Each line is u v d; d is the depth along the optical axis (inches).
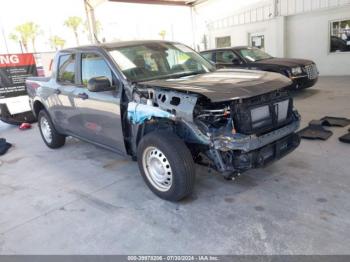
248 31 589.9
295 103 295.1
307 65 320.2
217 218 115.7
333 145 178.1
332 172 144.3
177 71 157.2
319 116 242.5
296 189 131.6
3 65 301.7
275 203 122.0
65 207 135.0
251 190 134.3
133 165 177.0
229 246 99.3
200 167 160.9
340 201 119.3
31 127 305.1
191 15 597.6
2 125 331.3
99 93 150.9
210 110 115.5
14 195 152.1
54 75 194.1
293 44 534.9
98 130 160.1
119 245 105.5
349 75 470.9
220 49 366.9
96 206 133.3
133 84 135.6
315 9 486.3
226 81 126.2
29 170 184.5
